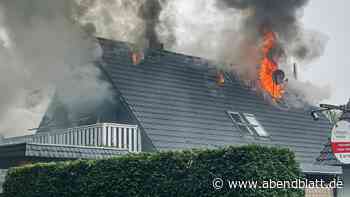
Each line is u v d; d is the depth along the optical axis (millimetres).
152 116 30172
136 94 30953
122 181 18516
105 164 19094
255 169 15828
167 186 17406
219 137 31672
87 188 19375
